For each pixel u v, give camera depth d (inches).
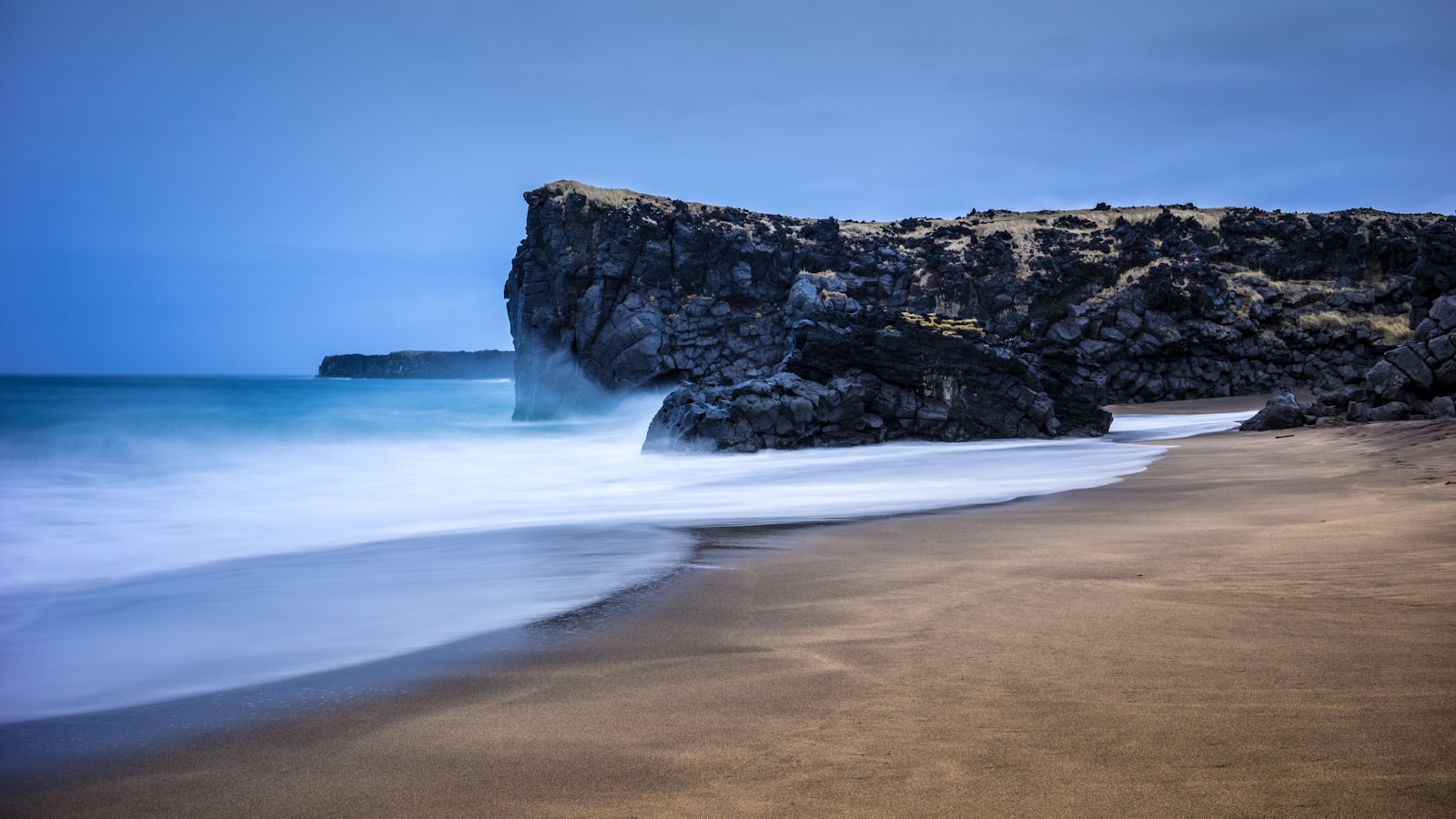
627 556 366.6
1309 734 135.3
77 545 466.0
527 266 2204.7
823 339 1254.9
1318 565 267.6
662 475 864.9
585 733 158.1
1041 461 848.9
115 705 190.7
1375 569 255.4
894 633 217.5
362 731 167.2
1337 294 2222.0
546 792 133.0
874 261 2241.6
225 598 313.0
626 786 133.3
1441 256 1701.5
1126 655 185.3
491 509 613.9
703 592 284.0
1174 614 219.0
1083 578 273.9
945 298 2182.6
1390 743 129.6
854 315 1318.9
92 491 729.6
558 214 2154.3
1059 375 1289.4
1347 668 166.1
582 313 2126.0
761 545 382.6
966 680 175.2
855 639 214.8
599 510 580.4
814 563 329.7
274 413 1862.7
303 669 215.2
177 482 805.9
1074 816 114.6
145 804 138.2
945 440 1234.0
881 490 650.2
